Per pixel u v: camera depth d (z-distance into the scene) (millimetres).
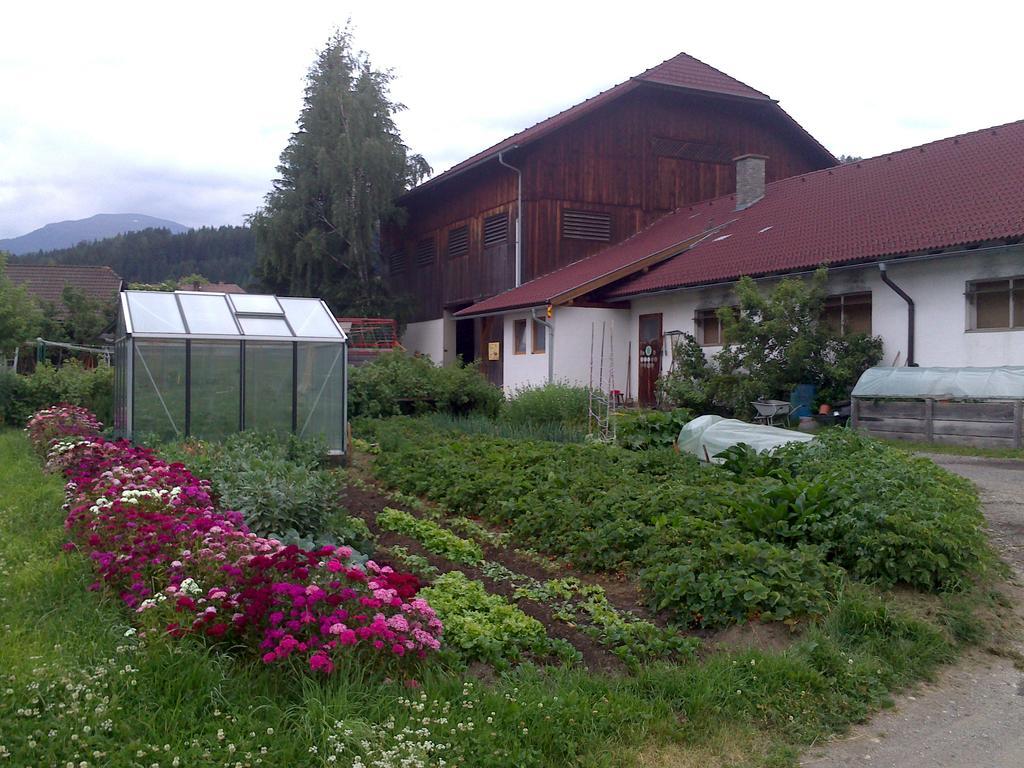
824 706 5102
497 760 4121
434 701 4492
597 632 5953
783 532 7391
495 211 29844
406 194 35281
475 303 31391
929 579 6551
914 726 4996
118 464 9508
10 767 3623
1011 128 19953
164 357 13109
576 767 4266
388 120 37094
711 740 4660
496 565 7590
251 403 13531
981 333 16000
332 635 4648
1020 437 13703
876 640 5824
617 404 21359
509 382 26625
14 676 4312
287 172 37031
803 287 18125
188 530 6090
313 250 34656
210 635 4734
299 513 7957
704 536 7016
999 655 5965
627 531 7527
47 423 14812
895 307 17609
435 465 11117
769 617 5992
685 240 24109
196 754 3842
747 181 25328
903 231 17547
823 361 17844
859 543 6910
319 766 3938
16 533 7789
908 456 10867
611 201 29406
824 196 22312
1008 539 8297
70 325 35719
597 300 24094
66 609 5562
